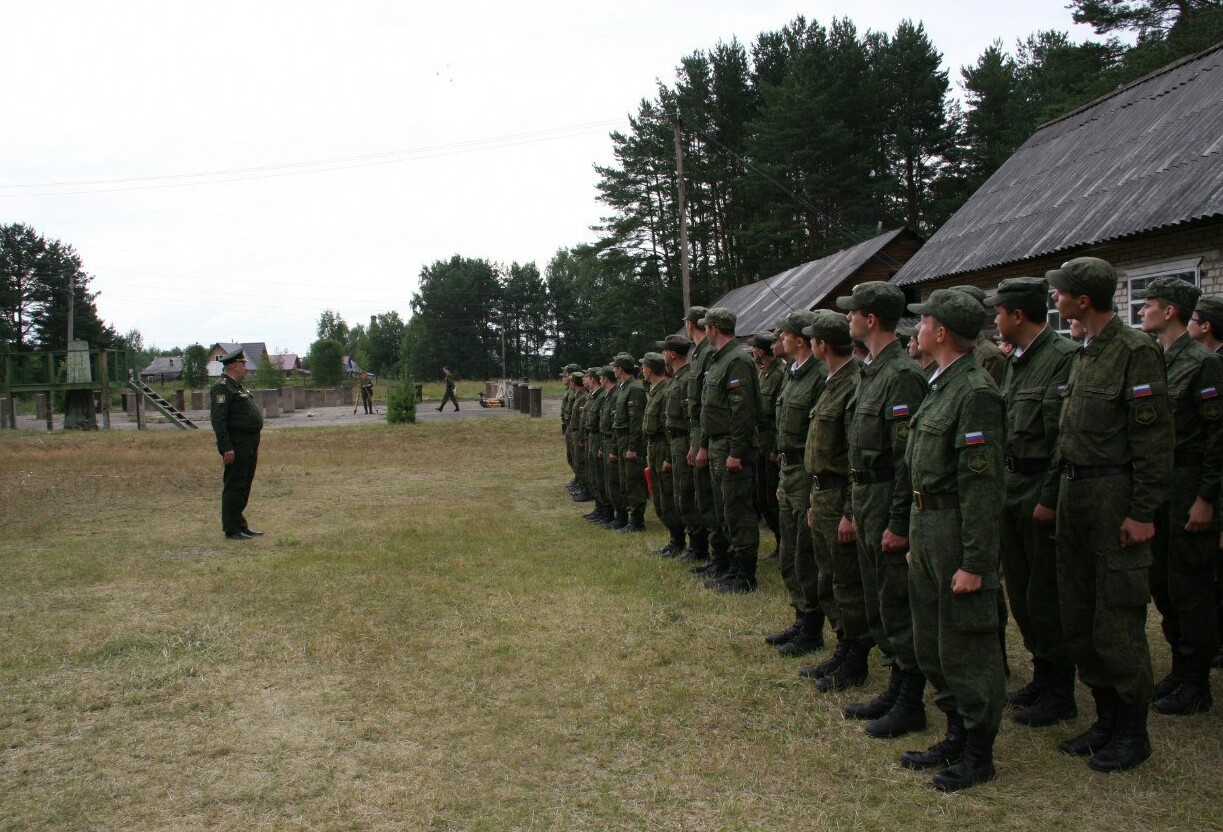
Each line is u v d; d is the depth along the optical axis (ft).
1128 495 11.68
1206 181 29.55
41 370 80.84
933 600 11.77
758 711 14.07
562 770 12.22
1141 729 11.77
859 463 13.32
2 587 22.02
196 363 200.03
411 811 11.13
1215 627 13.44
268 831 10.68
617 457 29.76
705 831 10.53
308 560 24.77
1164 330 14.20
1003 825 10.48
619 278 132.67
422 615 19.35
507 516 32.53
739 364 20.30
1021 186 43.37
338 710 14.32
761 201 106.32
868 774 11.87
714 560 22.52
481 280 247.70
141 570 23.84
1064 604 12.37
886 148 106.22
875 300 13.21
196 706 14.52
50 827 10.84
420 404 114.21
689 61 120.26
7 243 191.83
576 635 17.89
